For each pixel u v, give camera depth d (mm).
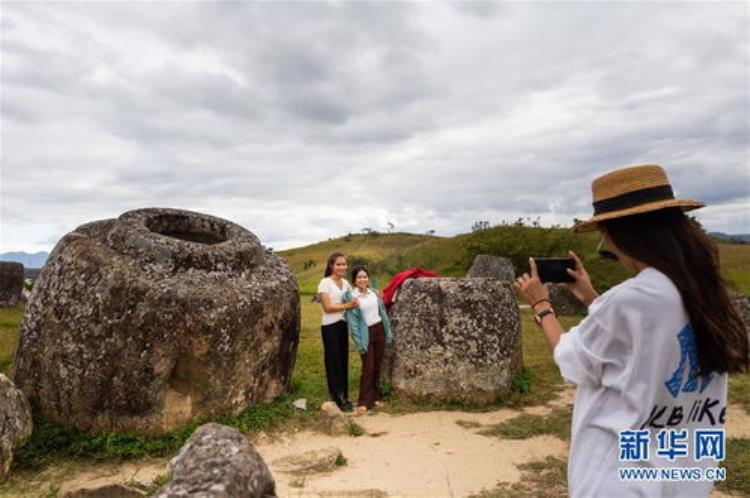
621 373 2055
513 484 5426
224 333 6746
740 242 47812
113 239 7273
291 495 5090
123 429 6430
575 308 18078
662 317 1994
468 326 8352
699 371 2023
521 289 2609
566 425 7234
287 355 8008
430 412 7969
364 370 8086
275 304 7516
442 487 5352
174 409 6594
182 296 6551
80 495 4891
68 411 6512
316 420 7367
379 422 7562
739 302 10586
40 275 7410
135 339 6402
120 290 6543
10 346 11164
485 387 8211
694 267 2049
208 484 3012
